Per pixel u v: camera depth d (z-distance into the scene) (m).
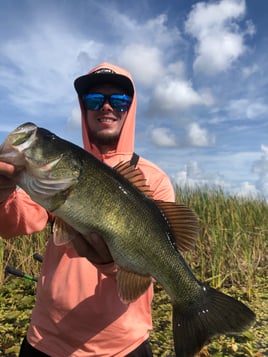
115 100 0.90
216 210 2.48
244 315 0.71
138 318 0.78
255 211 2.86
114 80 0.91
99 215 0.67
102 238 0.68
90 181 0.67
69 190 0.65
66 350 0.75
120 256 0.70
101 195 0.68
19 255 1.99
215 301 0.74
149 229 0.72
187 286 0.75
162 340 1.37
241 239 2.30
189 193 2.80
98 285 0.75
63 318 0.76
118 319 0.75
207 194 2.74
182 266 0.75
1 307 1.69
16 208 0.71
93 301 0.75
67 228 0.68
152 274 0.73
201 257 2.08
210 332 0.73
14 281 1.93
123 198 0.70
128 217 0.70
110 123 0.90
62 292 0.76
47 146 0.64
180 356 0.72
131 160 0.84
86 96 0.91
